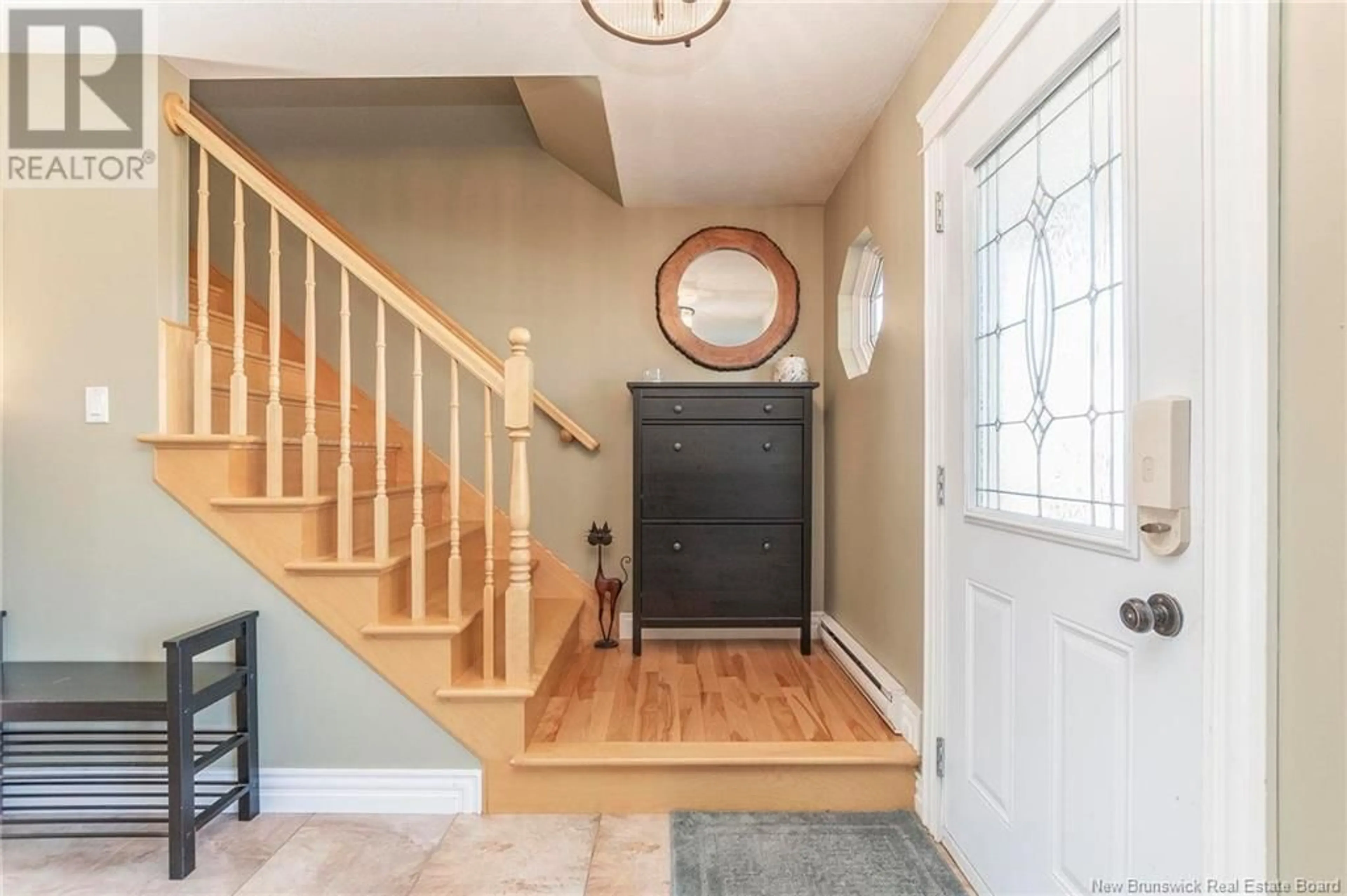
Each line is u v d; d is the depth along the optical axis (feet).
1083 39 4.21
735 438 10.05
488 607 7.02
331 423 9.34
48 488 6.87
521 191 11.41
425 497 10.16
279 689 6.87
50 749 6.89
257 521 6.90
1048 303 4.77
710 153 9.32
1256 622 3.03
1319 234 2.80
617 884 5.66
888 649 7.86
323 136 11.30
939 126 6.30
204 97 10.85
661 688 8.71
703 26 5.77
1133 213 3.77
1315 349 2.82
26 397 6.88
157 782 6.50
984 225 5.65
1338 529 2.73
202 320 7.02
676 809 6.79
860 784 6.81
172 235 7.14
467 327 11.39
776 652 10.39
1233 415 3.11
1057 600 4.55
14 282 6.90
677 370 11.43
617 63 7.14
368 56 7.09
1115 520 4.06
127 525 6.88
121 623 6.87
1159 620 3.49
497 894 5.54
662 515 10.04
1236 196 3.09
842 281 10.26
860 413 9.13
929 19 6.40
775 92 7.69
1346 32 2.69
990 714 5.45
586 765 6.74
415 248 11.37
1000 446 5.42
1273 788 3.00
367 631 6.79
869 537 8.67
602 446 11.39
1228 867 3.14
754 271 11.44
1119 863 3.93
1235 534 3.11
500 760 6.81
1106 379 4.15
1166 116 3.52
